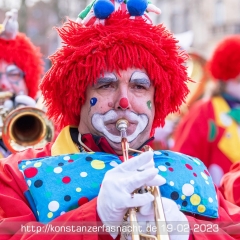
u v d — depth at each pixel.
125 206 2.33
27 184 2.63
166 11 22.69
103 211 2.38
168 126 5.48
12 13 4.02
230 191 3.32
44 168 2.66
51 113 2.94
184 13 22.25
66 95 2.82
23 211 2.57
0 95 3.93
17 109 3.45
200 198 2.71
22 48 4.10
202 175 2.81
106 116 2.72
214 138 5.04
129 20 2.81
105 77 2.72
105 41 2.72
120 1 2.88
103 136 2.74
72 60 2.74
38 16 14.27
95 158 2.70
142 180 2.33
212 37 21.53
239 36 5.52
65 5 12.97
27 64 4.11
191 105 5.59
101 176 2.63
